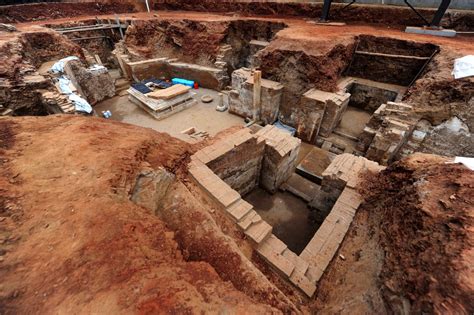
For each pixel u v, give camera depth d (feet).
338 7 50.52
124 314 7.52
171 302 8.02
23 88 30.58
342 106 34.81
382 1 47.29
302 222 25.32
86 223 10.39
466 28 41.19
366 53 40.68
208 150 20.39
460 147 28.25
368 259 13.17
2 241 9.59
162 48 58.95
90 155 14.32
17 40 38.81
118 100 50.03
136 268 9.05
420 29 41.11
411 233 10.71
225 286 9.78
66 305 7.77
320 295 13.61
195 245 12.95
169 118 43.52
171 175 16.56
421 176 13.25
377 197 17.07
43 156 14.07
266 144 25.03
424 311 7.34
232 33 54.39
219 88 54.08
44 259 9.09
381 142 29.35
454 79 26.94
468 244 8.13
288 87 38.52
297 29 44.73
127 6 71.00
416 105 29.22
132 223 10.96
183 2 69.87
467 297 6.79
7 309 7.78
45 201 11.36
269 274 14.38
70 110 30.73
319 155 34.86
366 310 10.42
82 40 61.46
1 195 11.31
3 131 16.19
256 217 16.30
